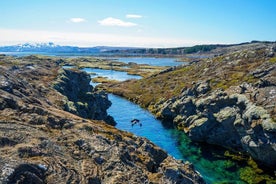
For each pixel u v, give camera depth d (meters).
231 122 66.62
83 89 93.50
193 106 82.69
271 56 100.44
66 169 29.16
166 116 91.44
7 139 30.14
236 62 109.31
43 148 30.92
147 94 119.06
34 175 26.44
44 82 72.38
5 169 25.30
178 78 127.75
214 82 89.12
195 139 72.38
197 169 55.19
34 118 36.56
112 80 168.25
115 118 91.75
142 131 79.12
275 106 59.06
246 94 68.69
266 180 50.31
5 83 44.06
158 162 38.00
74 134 36.00
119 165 32.00
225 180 50.34
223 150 66.19
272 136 54.31
